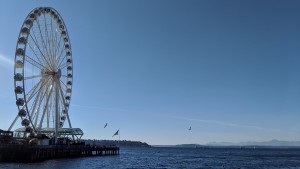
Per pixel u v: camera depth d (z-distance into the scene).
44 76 77.62
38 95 76.50
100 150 113.06
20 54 71.81
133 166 80.75
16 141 72.12
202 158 137.00
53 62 79.06
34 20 75.50
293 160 126.62
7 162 65.88
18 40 72.25
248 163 105.06
